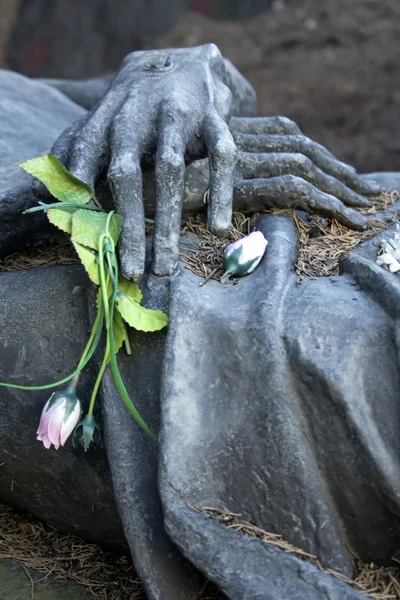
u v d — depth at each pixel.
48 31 4.43
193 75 1.31
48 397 1.25
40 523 1.35
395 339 1.14
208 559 1.12
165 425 1.15
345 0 3.95
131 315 1.18
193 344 1.17
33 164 1.21
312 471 1.15
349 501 1.15
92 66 4.45
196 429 1.15
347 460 1.14
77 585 1.27
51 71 4.42
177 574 1.17
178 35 4.12
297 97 3.48
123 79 1.32
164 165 1.22
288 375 1.15
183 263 1.24
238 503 1.16
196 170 1.31
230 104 1.32
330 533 1.15
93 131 1.27
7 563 1.30
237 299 1.19
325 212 1.29
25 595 1.26
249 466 1.15
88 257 1.19
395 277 1.19
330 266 1.24
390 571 1.16
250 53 3.82
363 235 1.30
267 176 1.32
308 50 3.76
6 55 4.37
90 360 1.23
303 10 4.01
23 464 1.29
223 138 1.23
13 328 1.26
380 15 3.80
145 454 1.18
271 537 1.15
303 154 1.34
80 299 1.25
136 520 1.17
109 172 1.22
